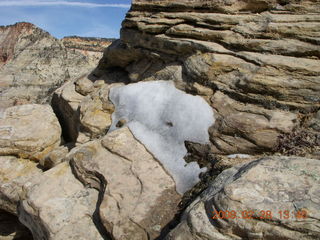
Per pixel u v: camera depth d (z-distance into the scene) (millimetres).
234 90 9625
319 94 8438
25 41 67000
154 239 7102
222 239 5059
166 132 9820
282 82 8898
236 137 8680
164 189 8227
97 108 12312
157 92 11133
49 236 7859
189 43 11250
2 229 13297
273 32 10234
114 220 7613
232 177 6227
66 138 15734
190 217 5602
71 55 61625
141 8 13703
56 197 8727
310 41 9547
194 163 8773
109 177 8680
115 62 15273
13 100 49531
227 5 11781
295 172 5617
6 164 12883
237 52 10391
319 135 7762
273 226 4836
